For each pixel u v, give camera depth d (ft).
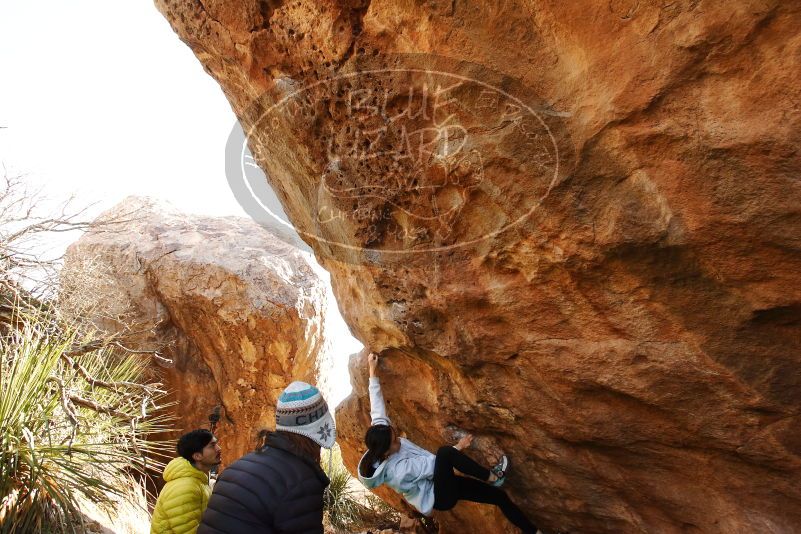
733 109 6.36
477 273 9.32
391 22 8.00
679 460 9.21
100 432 15.78
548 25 7.06
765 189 6.50
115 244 25.44
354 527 22.44
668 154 6.90
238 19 9.68
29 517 12.83
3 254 18.49
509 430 10.82
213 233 26.73
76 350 18.08
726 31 6.13
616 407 9.21
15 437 13.62
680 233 7.21
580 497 10.71
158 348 24.16
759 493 8.71
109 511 15.12
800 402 7.72
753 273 7.14
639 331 8.30
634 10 6.55
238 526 7.27
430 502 11.20
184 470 10.84
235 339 24.17
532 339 9.26
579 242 7.89
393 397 12.59
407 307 10.34
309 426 7.82
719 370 7.97
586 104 7.12
